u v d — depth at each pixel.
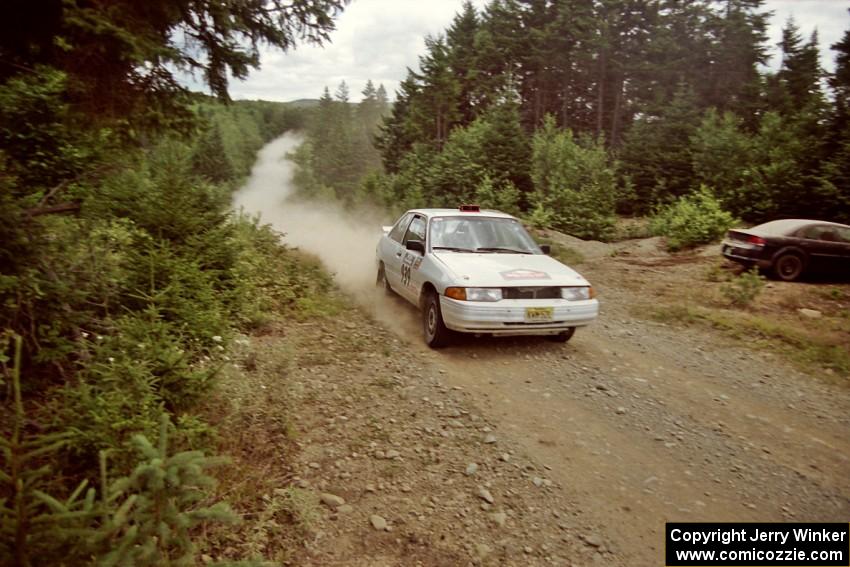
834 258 11.27
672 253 15.59
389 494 3.40
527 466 3.85
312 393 4.77
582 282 6.25
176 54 3.79
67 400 3.01
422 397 4.89
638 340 7.26
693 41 53.91
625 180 31.22
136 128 4.39
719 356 6.71
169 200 5.95
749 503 3.60
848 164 18.03
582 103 56.56
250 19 4.42
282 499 3.18
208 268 6.26
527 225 19.66
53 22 3.55
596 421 4.68
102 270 4.35
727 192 22.14
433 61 43.72
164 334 3.60
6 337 3.17
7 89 5.18
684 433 4.54
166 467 2.03
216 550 2.71
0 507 1.77
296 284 8.13
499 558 2.91
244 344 5.23
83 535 1.79
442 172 26.00
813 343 7.12
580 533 3.17
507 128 28.16
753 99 47.28
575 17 52.00
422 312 6.71
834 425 4.86
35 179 5.34
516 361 6.05
